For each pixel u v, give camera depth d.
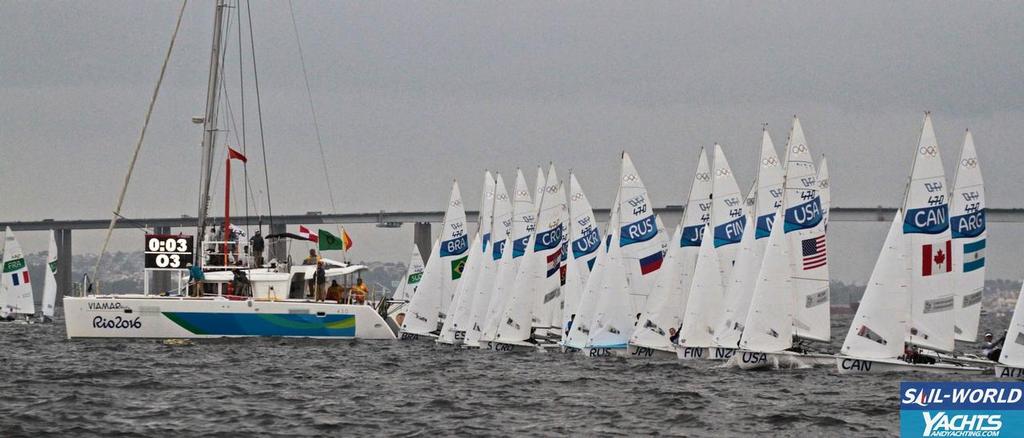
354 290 117.44
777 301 90.19
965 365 89.12
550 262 111.88
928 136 92.25
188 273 115.12
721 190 105.00
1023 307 82.12
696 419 66.12
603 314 103.00
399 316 136.62
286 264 115.00
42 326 170.62
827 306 94.06
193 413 66.69
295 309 111.38
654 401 73.25
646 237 109.62
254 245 116.00
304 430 61.72
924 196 91.94
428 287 124.25
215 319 109.50
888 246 86.44
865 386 80.25
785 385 81.06
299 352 103.00
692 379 84.88
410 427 62.97
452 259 126.75
